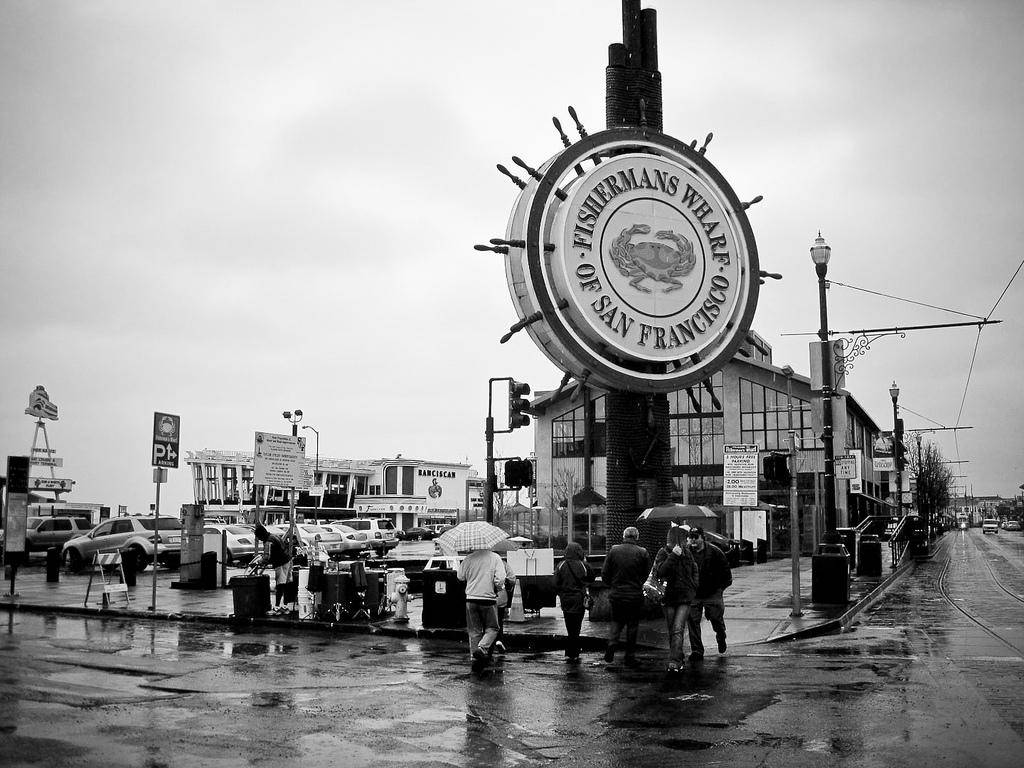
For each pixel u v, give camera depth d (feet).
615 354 66.03
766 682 38.78
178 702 34.06
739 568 124.47
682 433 194.39
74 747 26.68
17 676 38.73
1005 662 43.55
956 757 25.98
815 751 27.04
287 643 52.24
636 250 67.05
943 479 358.43
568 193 66.18
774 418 188.75
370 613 60.64
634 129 68.80
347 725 30.68
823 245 75.66
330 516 285.43
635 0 71.20
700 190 69.92
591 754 27.02
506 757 26.66
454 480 364.38
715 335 69.41
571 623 47.85
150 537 116.47
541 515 192.65
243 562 129.70
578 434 198.80
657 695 36.11
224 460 311.68
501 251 66.28
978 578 110.83
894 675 39.99
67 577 105.19
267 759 26.07
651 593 42.06
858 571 105.19
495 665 44.60
